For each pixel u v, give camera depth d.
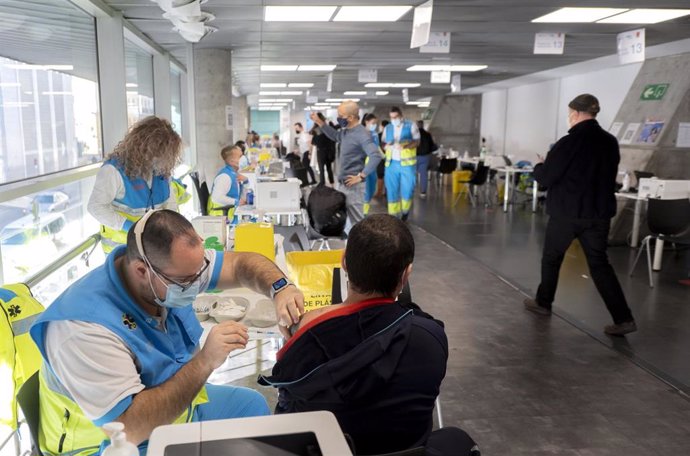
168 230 1.37
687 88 8.03
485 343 3.88
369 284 1.36
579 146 3.88
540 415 2.93
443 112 18.50
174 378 1.38
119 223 2.97
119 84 5.27
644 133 8.60
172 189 3.35
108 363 1.30
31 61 3.76
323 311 1.51
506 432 2.76
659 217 5.52
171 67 9.60
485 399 3.09
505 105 15.96
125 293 1.43
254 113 34.91
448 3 5.14
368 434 1.27
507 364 3.54
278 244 3.20
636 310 4.60
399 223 1.41
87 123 5.16
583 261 6.25
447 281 5.40
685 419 2.90
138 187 3.00
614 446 2.65
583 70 11.00
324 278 2.27
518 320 4.34
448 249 6.79
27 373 1.71
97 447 1.42
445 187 13.84
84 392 1.29
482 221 8.87
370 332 1.29
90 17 5.10
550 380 3.33
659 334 4.08
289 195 5.11
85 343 1.30
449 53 8.73
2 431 1.71
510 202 11.02
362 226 1.39
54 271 2.86
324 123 6.43
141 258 1.38
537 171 4.17
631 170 8.55
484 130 17.78
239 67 10.74
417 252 6.61
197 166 7.90
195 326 1.71
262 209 5.00
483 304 4.71
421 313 1.40
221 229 2.90
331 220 5.02
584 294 5.04
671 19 5.95
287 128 27.94
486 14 5.67
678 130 8.01
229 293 2.42
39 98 3.91
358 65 10.43
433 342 1.31
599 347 3.83
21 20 3.58
